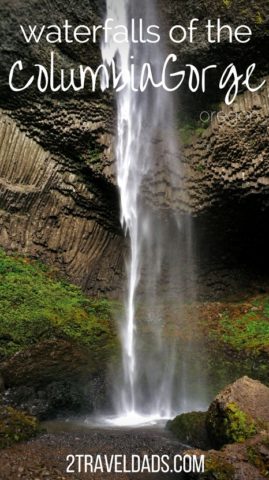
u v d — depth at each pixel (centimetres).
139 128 1327
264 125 1213
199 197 1301
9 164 1284
